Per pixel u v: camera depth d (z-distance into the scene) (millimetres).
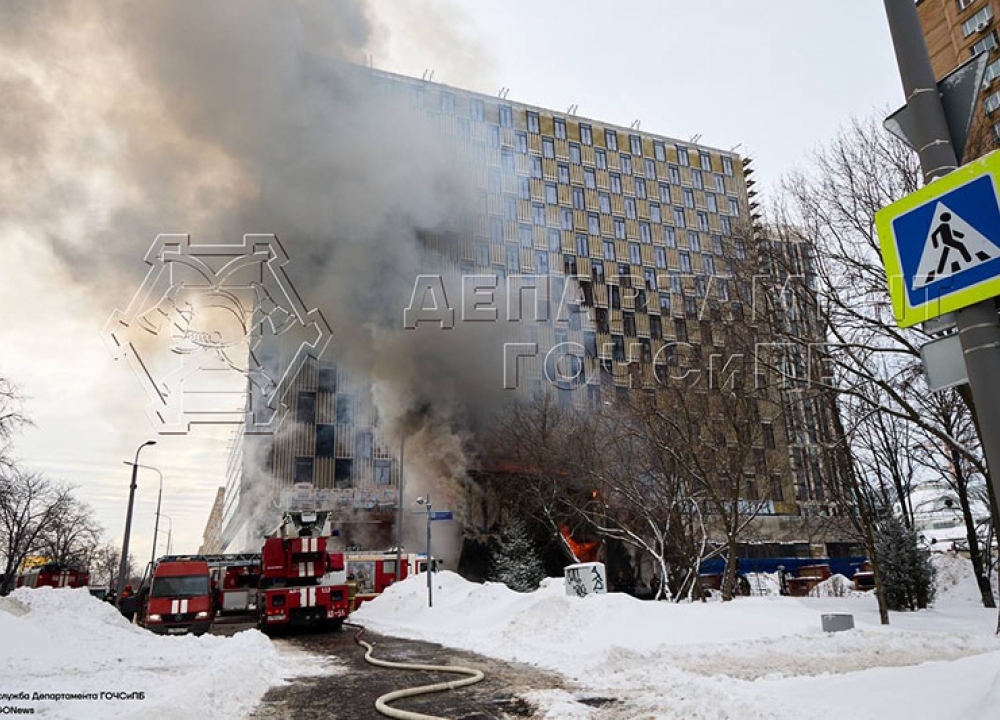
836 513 27375
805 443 24703
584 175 56562
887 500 25938
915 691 6137
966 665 6344
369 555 31891
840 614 14133
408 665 12516
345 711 8656
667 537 26219
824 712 6453
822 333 16859
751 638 13805
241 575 30953
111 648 13984
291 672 12156
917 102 4129
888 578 21047
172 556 23531
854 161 16438
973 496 25578
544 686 10172
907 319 3977
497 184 52188
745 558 42375
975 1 38250
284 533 22094
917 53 4207
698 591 23156
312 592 21406
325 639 19281
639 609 15734
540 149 55250
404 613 24703
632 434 25547
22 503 46250
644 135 60000
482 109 52906
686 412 23047
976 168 3760
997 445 3486
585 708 8266
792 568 42938
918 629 14891
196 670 11320
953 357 3777
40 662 11797
